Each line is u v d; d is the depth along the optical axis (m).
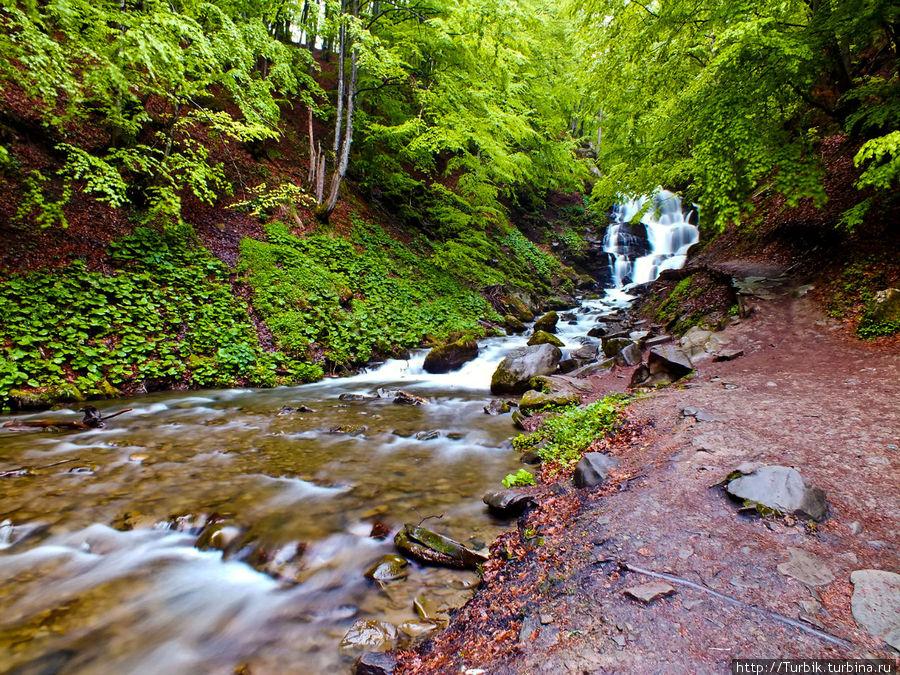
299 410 8.36
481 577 3.37
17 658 2.69
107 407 8.05
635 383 7.93
